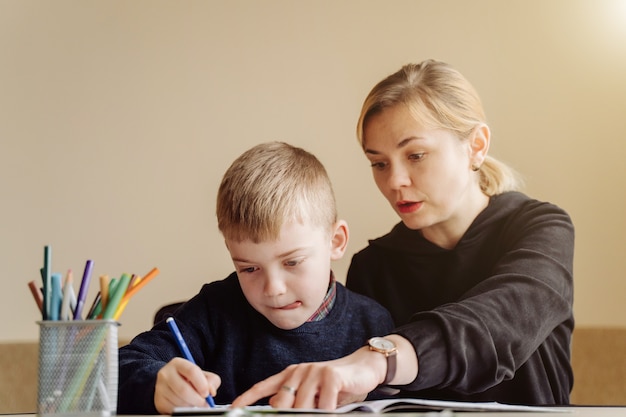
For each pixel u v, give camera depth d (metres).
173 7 1.68
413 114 1.54
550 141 1.60
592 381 1.51
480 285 1.41
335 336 1.31
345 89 1.63
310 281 1.20
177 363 0.95
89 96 1.67
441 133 1.54
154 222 1.64
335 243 1.31
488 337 1.21
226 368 1.29
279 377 0.90
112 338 0.81
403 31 1.65
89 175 1.65
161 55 1.67
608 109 1.62
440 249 1.52
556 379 1.46
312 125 1.63
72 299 0.85
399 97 1.55
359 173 1.59
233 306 1.32
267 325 1.30
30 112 1.67
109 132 1.66
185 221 1.63
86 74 1.67
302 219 1.18
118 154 1.65
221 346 1.30
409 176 1.54
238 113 1.65
